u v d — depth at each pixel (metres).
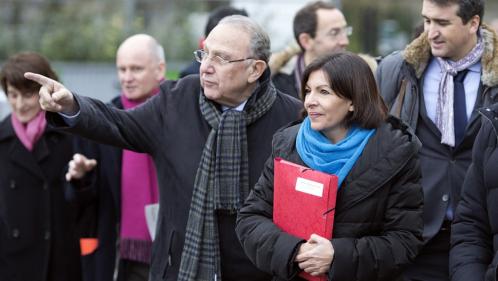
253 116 4.46
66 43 18.14
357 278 3.69
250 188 4.43
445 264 4.84
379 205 3.78
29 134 5.88
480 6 4.75
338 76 3.78
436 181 4.82
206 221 4.36
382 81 5.08
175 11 18.56
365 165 3.75
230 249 4.39
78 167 5.34
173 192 4.46
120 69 6.03
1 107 9.57
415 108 4.91
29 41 18.23
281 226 3.87
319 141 3.85
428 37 4.84
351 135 3.81
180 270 4.36
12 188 5.88
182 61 17.50
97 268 5.71
